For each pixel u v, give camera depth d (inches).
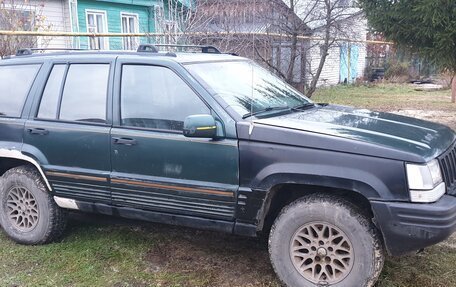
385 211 125.8
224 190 142.2
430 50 321.4
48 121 171.6
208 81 153.9
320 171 130.8
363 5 344.2
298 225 138.1
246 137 139.3
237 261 165.2
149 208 156.4
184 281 152.0
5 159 187.5
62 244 180.4
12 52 371.9
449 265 157.8
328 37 397.7
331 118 153.1
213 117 143.7
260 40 384.2
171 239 184.1
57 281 153.1
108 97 162.4
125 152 156.1
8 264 165.9
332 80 925.8
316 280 137.7
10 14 433.1
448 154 140.8
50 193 175.6
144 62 159.8
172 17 414.9
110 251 173.8
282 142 135.4
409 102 645.3
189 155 146.4
